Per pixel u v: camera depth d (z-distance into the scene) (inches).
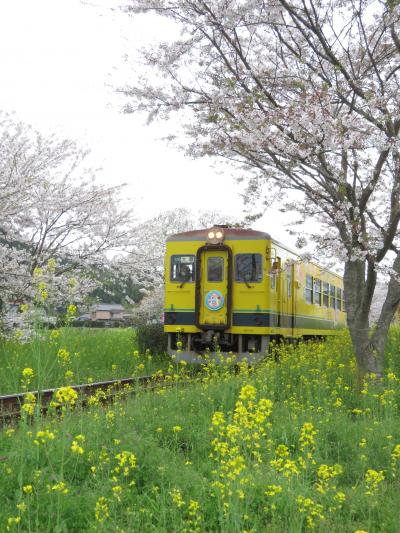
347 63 356.8
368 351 346.3
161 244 599.5
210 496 170.4
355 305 355.3
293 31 352.5
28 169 479.2
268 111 326.0
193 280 508.1
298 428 244.5
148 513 155.5
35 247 515.5
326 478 176.6
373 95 306.0
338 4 318.3
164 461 195.8
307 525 156.1
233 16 319.0
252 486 165.3
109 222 538.3
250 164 363.9
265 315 484.4
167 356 557.0
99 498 155.5
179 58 348.8
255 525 148.3
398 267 338.3
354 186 352.8
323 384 324.2
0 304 475.8
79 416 253.1
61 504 157.1
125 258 566.9
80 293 539.5
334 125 301.3
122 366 497.7
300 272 601.0
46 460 181.8
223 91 338.0
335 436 246.5
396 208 325.4
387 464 211.5
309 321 642.2
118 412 252.1
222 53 339.0
